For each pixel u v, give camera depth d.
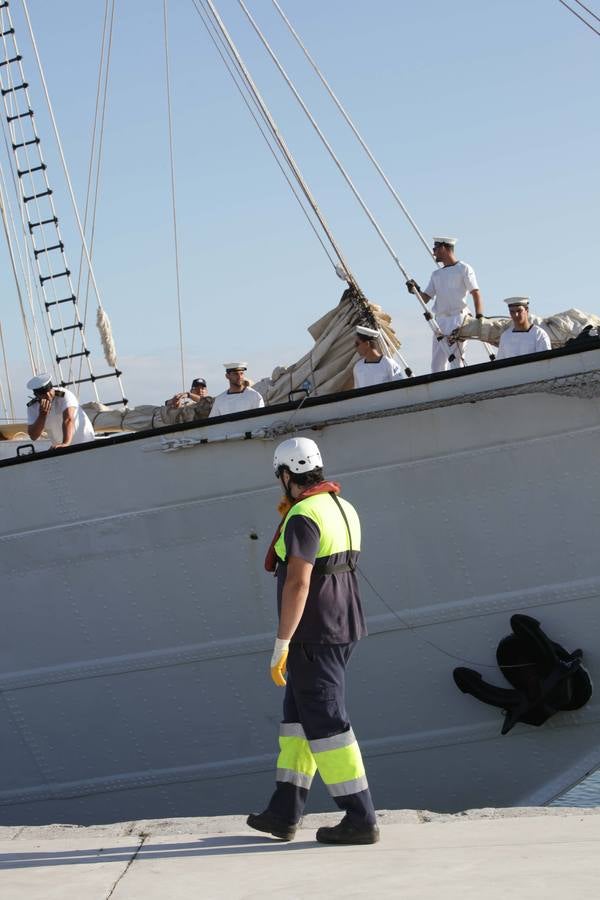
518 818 4.30
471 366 6.55
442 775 6.86
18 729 7.34
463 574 6.67
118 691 7.16
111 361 11.13
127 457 6.97
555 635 6.63
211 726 7.08
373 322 8.54
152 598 7.03
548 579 6.61
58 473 7.09
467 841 3.94
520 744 6.72
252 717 7.03
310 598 4.00
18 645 7.26
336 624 4.00
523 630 6.49
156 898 3.38
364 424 6.68
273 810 4.08
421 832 4.14
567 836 3.92
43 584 7.18
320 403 6.72
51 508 7.12
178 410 9.16
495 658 6.68
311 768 4.12
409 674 6.79
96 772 7.27
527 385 6.44
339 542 4.04
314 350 8.62
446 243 8.67
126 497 6.98
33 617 7.22
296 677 4.02
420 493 6.66
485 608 6.67
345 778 3.98
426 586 6.71
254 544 6.85
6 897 3.48
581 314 8.45
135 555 7.01
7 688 7.30
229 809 7.12
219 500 6.86
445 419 6.60
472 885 3.32
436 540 6.67
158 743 7.16
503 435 6.56
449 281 8.64
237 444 6.81
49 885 3.60
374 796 6.96
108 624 7.11
